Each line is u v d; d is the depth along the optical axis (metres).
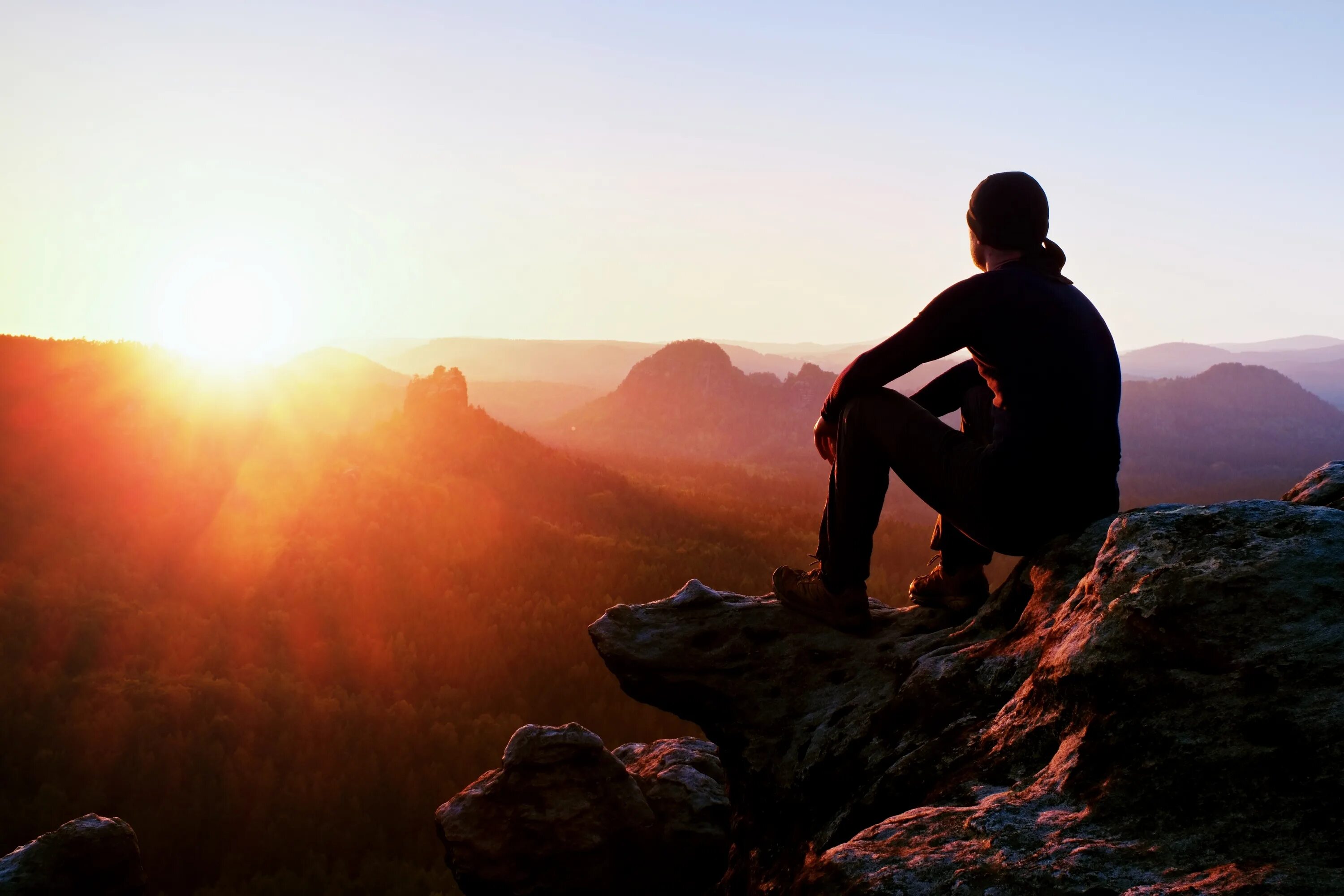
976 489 3.43
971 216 3.75
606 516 167.00
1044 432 3.27
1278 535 2.55
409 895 62.12
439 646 102.50
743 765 4.44
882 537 127.94
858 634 4.62
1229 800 1.97
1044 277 3.51
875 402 3.89
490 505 152.00
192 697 84.12
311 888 61.81
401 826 70.75
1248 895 1.66
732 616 5.16
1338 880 1.63
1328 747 1.93
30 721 76.06
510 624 107.69
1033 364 3.32
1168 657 2.36
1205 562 2.52
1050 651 2.83
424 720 85.88
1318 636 2.20
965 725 3.11
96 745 75.38
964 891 2.00
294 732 82.19
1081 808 2.19
